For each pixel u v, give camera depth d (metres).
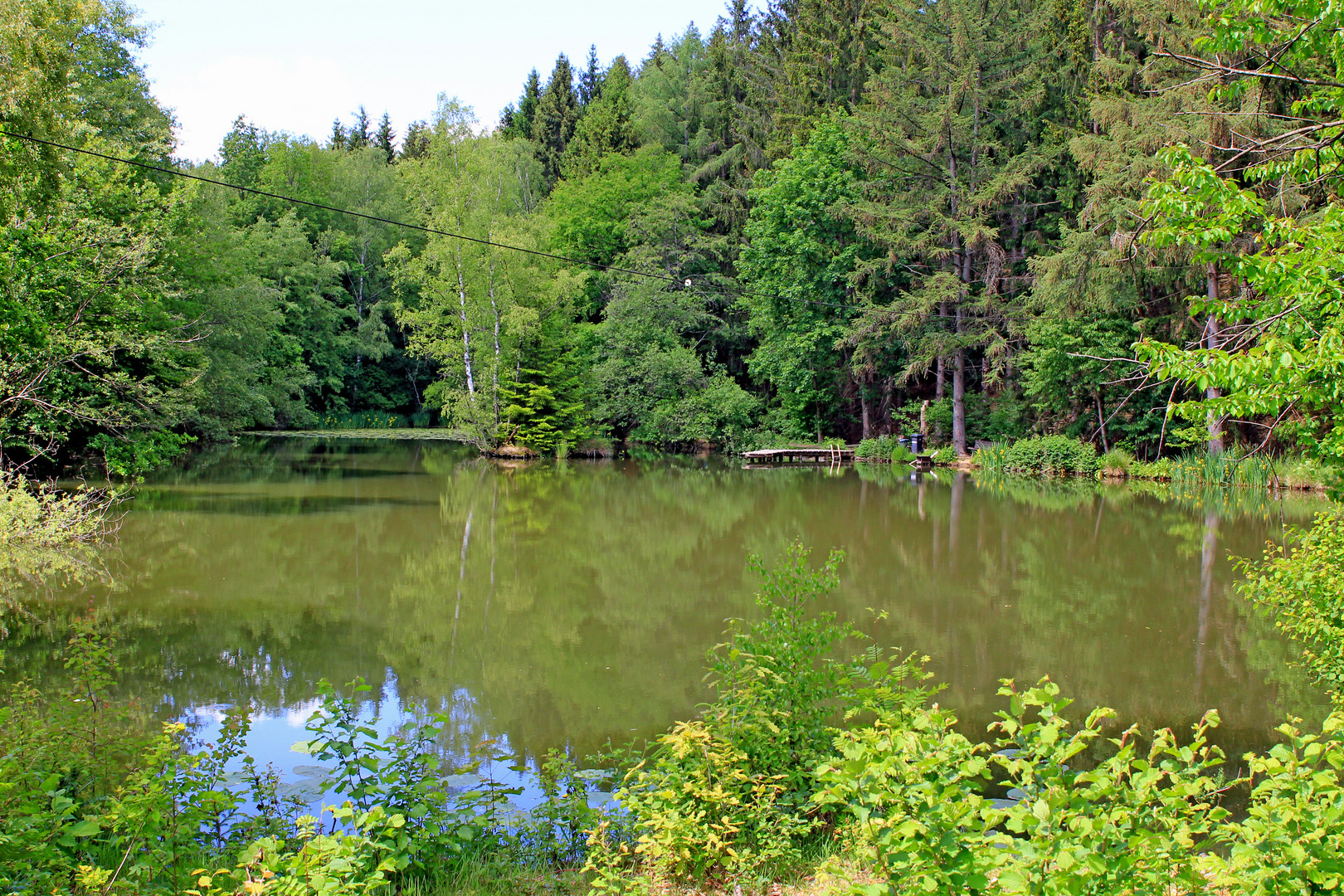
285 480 24.12
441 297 33.72
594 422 38.00
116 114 24.20
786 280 35.03
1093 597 11.87
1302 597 6.14
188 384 21.69
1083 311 24.06
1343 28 4.92
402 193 53.84
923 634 10.00
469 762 6.50
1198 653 9.27
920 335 32.19
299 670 8.67
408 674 8.59
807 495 23.08
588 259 45.84
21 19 13.01
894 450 33.94
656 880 4.18
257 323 33.81
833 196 33.72
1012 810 2.57
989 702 7.79
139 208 20.91
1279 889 2.54
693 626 10.41
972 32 30.88
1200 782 2.73
